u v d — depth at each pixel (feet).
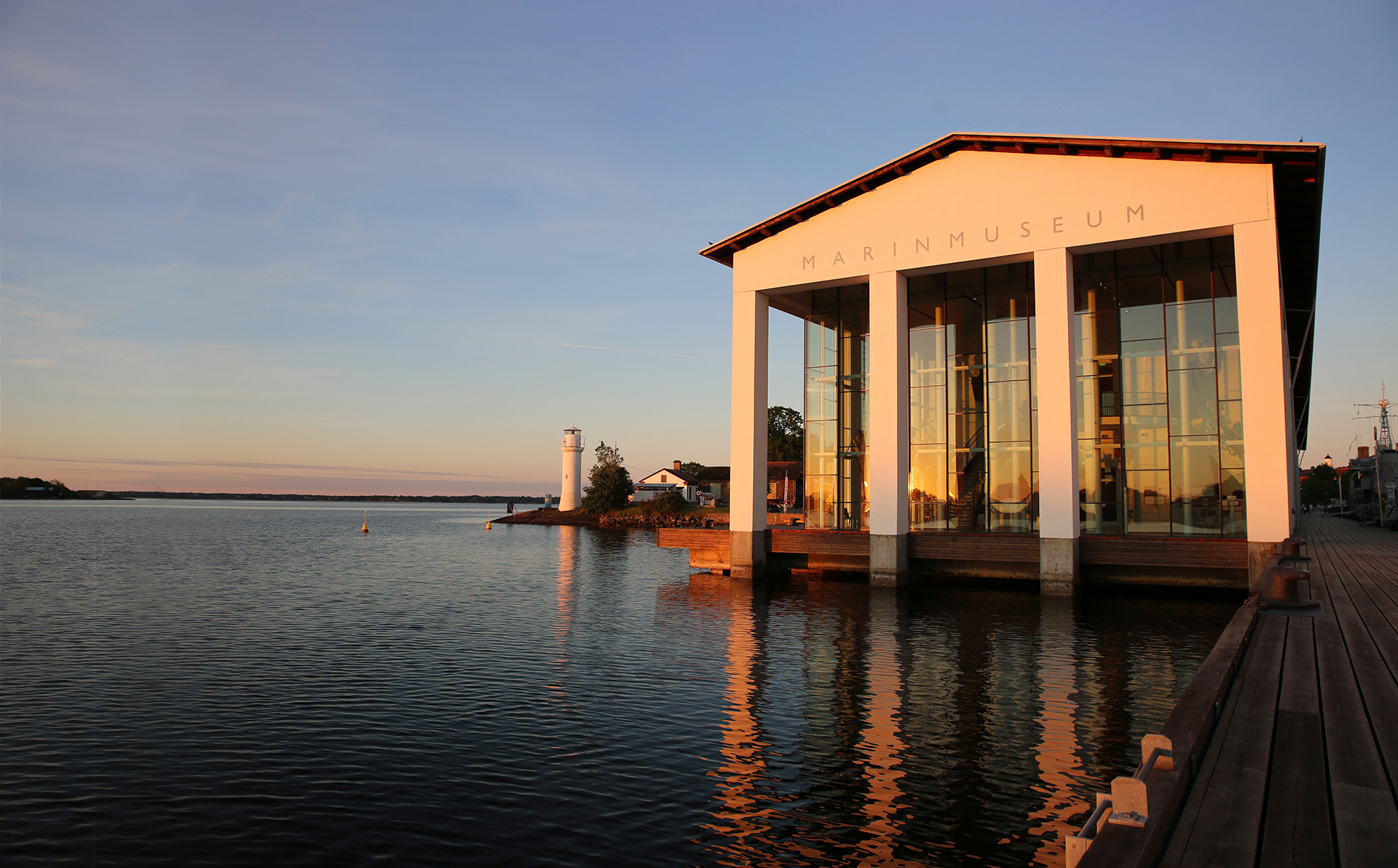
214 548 200.03
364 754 37.63
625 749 37.35
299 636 71.26
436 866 26.09
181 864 26.53
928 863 25.16
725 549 109.09
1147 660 53.72
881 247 97.30
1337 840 15.70
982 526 98.27
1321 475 408.87
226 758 37.22
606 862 25.98
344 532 295.48
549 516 357.20
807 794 31.07
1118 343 91.45
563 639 67.87
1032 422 95.91
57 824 29.84
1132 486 89.56
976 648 58.80
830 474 109.40
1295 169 78.95
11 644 67.67
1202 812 16.94
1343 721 23.57
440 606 91.35
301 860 26.71
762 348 107.45
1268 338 76.43
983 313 99.66
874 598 87.76
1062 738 37.22
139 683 52.60
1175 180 81.56
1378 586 53.21
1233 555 78.18
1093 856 13.20
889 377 95.96
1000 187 90.43
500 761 36.22
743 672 53.06
